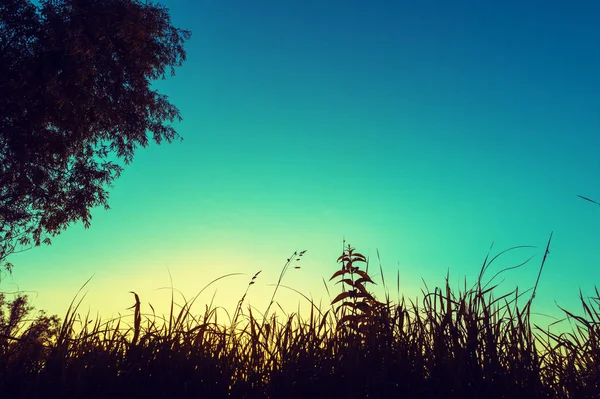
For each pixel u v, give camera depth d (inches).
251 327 106.9
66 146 636.1
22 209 631.2
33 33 573.9
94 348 98.4
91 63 612.7
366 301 110.5
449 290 98.7
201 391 90.7
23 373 90.1
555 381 88.0
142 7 675.4
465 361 87.6
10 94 550.9
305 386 90.5
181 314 107.3
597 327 91.1
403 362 91.9
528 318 91.1
